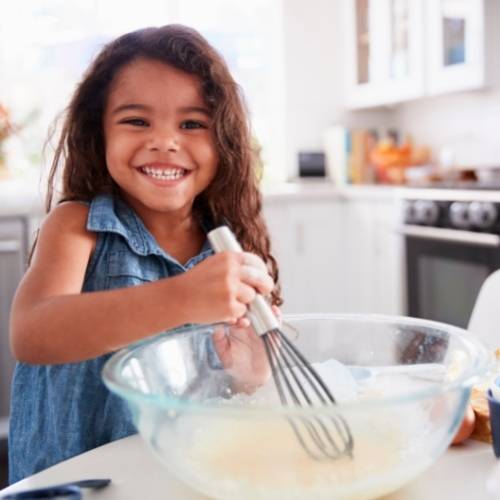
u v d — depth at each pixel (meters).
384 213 2.89
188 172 1.05
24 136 3.05
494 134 3.01
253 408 0.53
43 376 1.02
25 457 1.02
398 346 0.80
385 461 0.57
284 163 3.48
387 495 0.60
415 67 3.00
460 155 3.20
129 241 1.03
